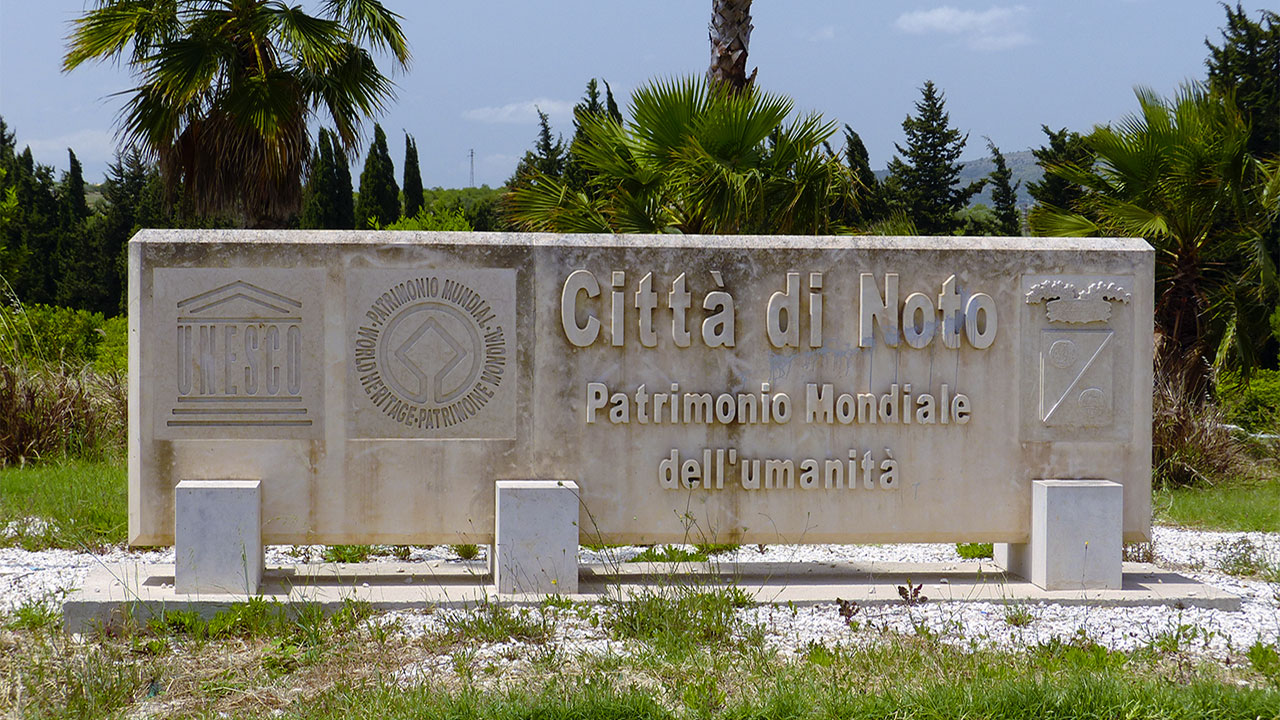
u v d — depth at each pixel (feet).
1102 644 18.37
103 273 130.82
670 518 21.44
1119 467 22.13
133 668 16.21
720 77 38.75
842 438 21.71
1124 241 22.27
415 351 20.85
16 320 47.50
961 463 21.88
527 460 21.13
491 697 14.90
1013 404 21.90
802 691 15.07
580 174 96.84
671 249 21.31
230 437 20.54
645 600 19.54
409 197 136.46
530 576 20.52
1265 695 14.84
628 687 15.64
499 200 40.83
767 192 34.47
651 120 34.58
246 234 20.63
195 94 43.70
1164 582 22.25
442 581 21.56
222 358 20.53
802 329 21.56
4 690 15.57
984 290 21.76
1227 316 46.21
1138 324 22.06
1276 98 93.86
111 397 42.63
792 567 23.22
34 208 136.67
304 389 20.68
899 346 21.70
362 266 20.75
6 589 21.33
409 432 20.89
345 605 19.40
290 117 43.80
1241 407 48.49
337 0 45.65
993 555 24.58
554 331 21.13
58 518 27.58
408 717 14.26
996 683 15.38
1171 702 14.61
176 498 19.88
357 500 20.83
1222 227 47.60
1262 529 30.71
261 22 42.91
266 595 19.94
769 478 21.52
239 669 16.87
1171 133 43.32
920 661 16.88
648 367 21.33
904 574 22.75
